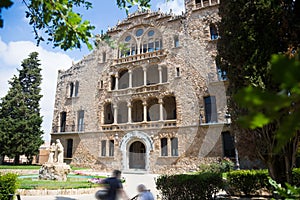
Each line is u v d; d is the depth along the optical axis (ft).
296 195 6.70
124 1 14.44
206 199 26.73
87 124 64.69
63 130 84.74
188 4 83.76
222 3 33.68
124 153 45.73
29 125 101.86
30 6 10.73
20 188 37.88
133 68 65.00
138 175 43.06
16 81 111.75
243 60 26.76
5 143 95.20
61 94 86.02
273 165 25.68
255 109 2.38
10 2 3.88
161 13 78.07
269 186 32.55
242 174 34.65
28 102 109.60
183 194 27.07
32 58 121.49
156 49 69.31
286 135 2.71
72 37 10.11
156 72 67.67
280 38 24.81
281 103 2.21
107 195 17.85
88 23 9.84
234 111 27.81
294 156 23.73
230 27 29.32
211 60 61.93
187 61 56.13
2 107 102.89
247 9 26.55
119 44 11.23
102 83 61.87
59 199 33.78
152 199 20.34
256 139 26.89
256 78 23.34
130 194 31.22
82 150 77.46
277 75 1.99
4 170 68.74
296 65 1.89
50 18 9.77
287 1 25.44
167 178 28.94
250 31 25.59
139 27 72.90
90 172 67.36
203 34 77.20
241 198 32.30
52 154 54.85
